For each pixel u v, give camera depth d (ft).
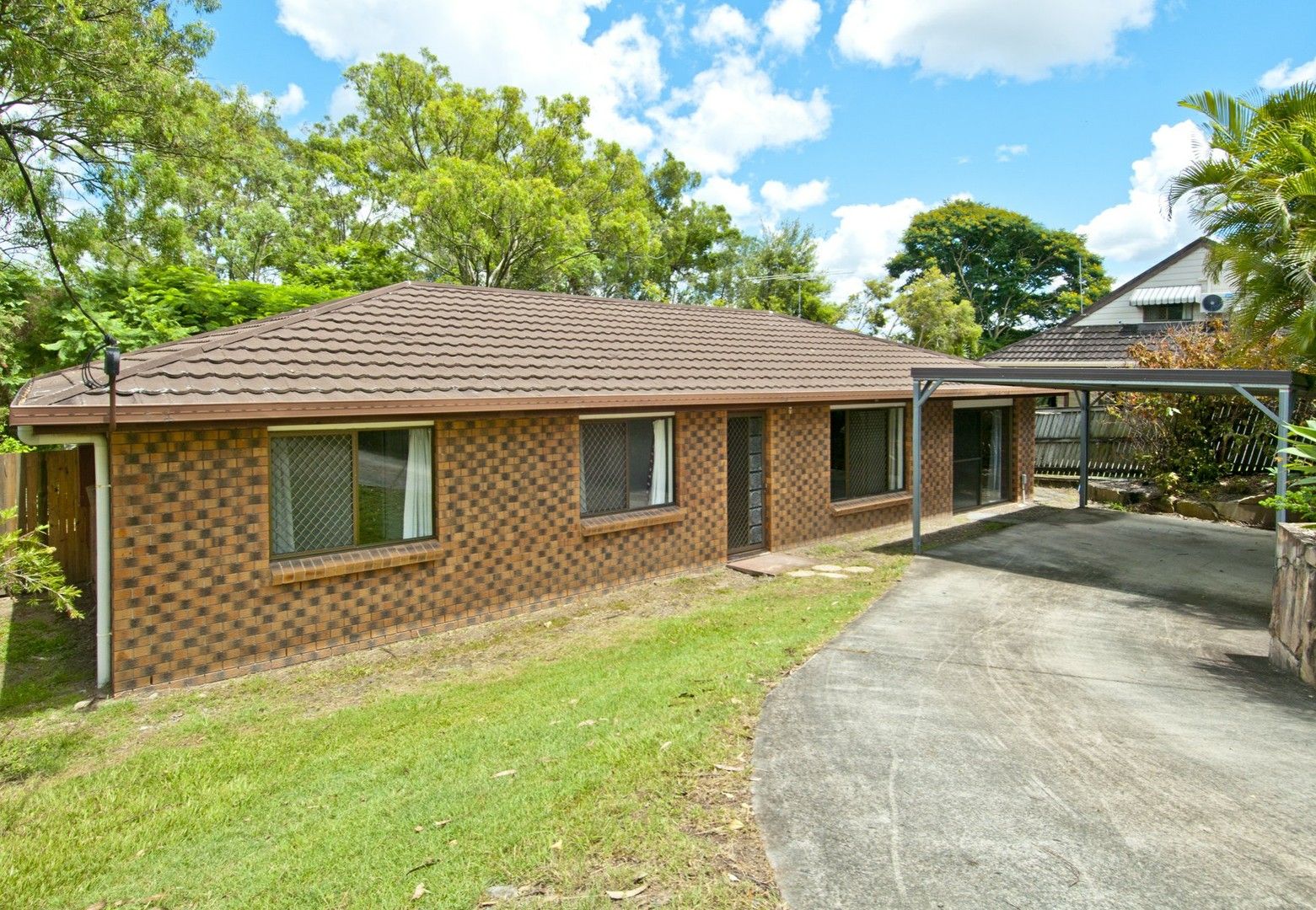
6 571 17.70
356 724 18.86
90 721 19.75
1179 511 49.62
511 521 29.35
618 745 15.24
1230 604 28.32
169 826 14.25
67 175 39.45
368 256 76.38
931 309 130.93
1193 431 52.54
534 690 20.45
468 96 91.40
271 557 24.18
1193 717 16.67
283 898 11.17
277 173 78.38
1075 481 61.05
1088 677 19.67
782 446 39.86
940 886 10.10
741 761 14.12
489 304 37.86
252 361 24.98
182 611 22.20
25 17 34.50
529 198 77.20
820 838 11.37
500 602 29.17
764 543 39.86
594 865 10.98
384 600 26.12
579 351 34.96
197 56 42.09
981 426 53.16
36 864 13.05
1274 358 39.83
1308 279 34.24
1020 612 26.91
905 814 12.03
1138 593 29.86
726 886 10.25
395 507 26.94
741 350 42.98
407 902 10.55
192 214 72.59
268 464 23.66
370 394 24.89
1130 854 10.80
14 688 22.57
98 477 21.44
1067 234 173.27
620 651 23.98
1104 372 31.73
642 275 108.37
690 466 35.73
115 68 36.94
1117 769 13.66
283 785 15.69
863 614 26.48
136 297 49.70
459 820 12.87
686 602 30.63
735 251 137.69
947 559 36.68
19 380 47.32
